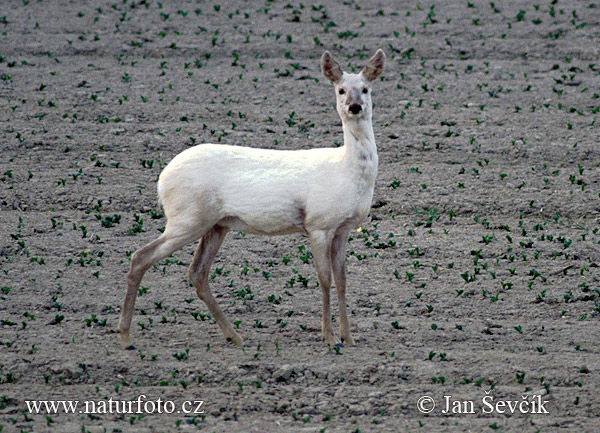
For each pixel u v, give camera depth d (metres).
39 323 29.02
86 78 55.75
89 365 25.56
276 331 29.00
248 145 46.09
